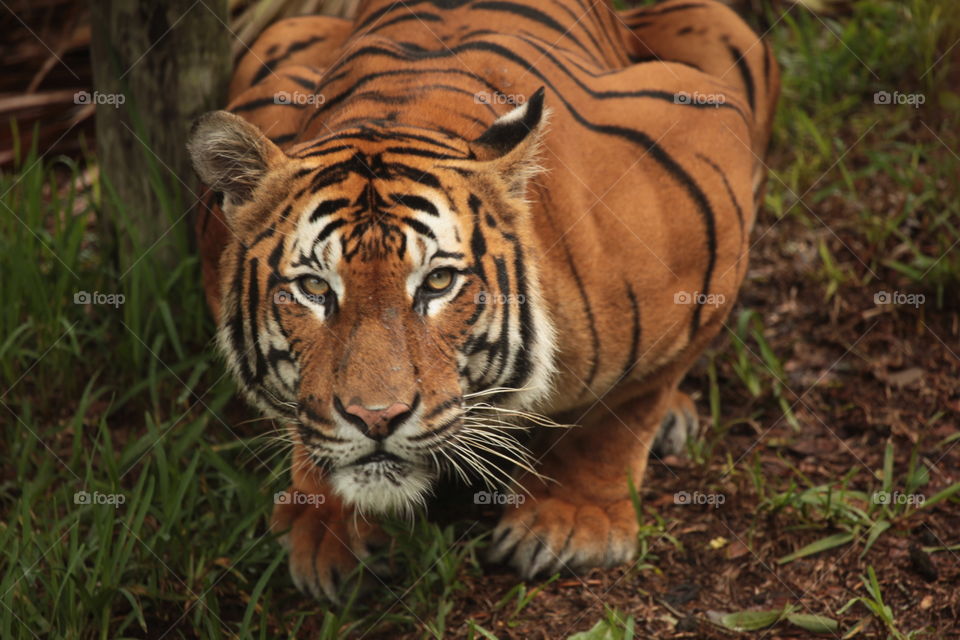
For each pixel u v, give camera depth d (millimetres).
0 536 5707
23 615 5340
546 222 5234
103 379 7250
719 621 5637
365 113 5281
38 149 9039
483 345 4922
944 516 6242
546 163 5273
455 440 4906
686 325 5902
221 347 5309
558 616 5699
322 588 5773
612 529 6051
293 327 4852
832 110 9492
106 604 5391
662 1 7621
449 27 6027
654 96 5922
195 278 7348
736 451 6926
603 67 6590
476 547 6184
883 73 9852
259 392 5219
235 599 5816
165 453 6465
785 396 7309
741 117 6285
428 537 5930
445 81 5410
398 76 5457
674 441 6906
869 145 9227
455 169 4875
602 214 5461
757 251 8484
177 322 7293
